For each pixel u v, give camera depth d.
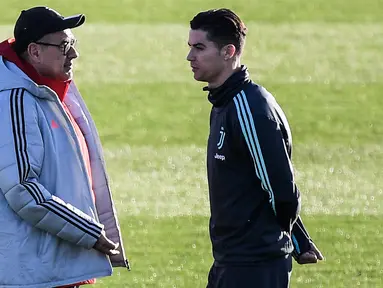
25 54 18.38
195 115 49.62
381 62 62.31
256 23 74.62
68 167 18.30
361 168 39.69
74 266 18.42
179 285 26.62
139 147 43.50
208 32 17.53
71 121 18.58
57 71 18.50
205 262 28.56
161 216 33.28
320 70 60.41
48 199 17.67
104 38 69.38
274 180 17.08
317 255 19.05
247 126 17.08
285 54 64.81
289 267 18.20
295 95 54.28
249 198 17.66
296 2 82.12
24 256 17.94
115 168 39.88
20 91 17.75
